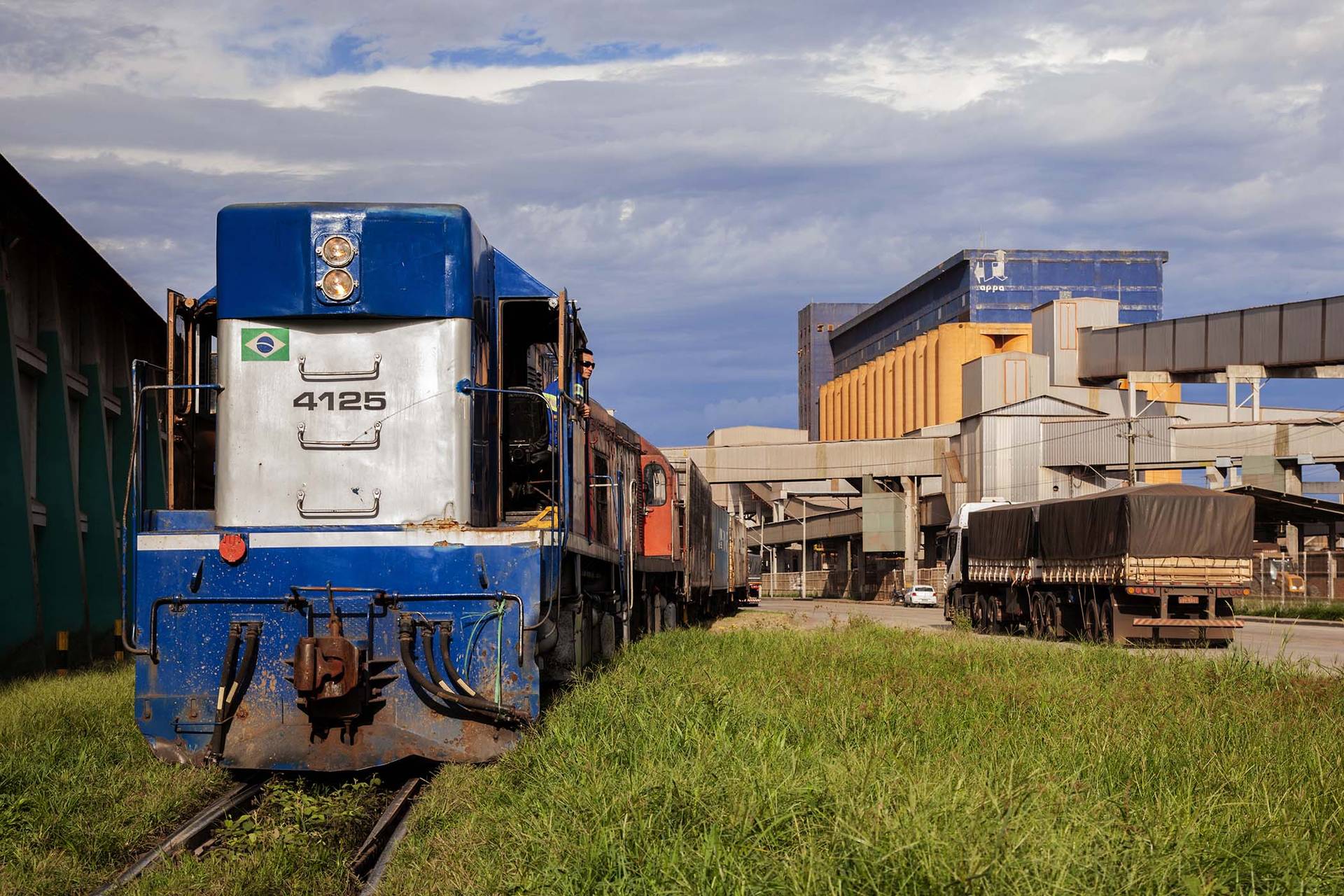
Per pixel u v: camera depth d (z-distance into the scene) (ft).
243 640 29.01
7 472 55.47
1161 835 19.17
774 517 354.95
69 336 65.67
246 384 29.78
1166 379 191.21
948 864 16.61
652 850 19.10
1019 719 32.96
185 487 32.09
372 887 20.30
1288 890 17.52
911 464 222.89
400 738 28.89
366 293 29.71
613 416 52.03
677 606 85.87
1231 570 80.74
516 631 29.14
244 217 29.91
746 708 33.71
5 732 33.14
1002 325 304.71
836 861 17.49
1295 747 28.73
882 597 253.03
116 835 23.08
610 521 49.73
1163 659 55.31
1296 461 173.88
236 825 23.00
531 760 26.99
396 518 29.55
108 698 40.83
